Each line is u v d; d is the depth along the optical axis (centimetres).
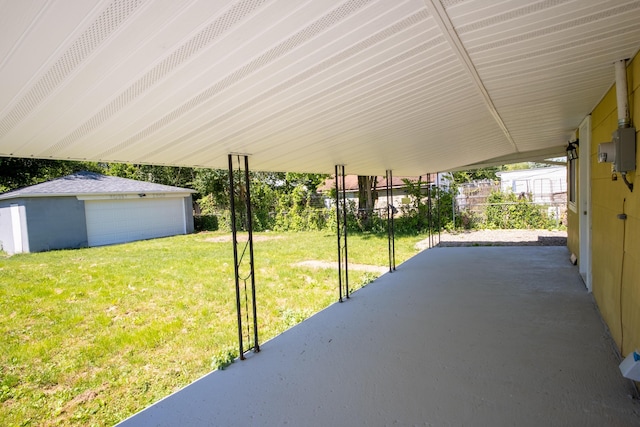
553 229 1133
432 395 227
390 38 135
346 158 438
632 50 194
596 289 383
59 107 155
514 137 490
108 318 488
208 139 247
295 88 171
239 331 301
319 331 349
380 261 832
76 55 111
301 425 206
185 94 158
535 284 484
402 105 234
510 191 1350
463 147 485
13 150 224
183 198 1680
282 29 113
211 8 95
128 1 86
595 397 215
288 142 291
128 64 122
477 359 273
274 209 1633
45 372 338
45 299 591
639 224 208
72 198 1288
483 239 991
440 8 119
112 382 315
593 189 393
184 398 242
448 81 203
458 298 436
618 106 216
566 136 588
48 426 256
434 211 1270
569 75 229
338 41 130
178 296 591
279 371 273
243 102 180
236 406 230
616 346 281
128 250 1170
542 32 153
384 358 284
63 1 82
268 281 671
